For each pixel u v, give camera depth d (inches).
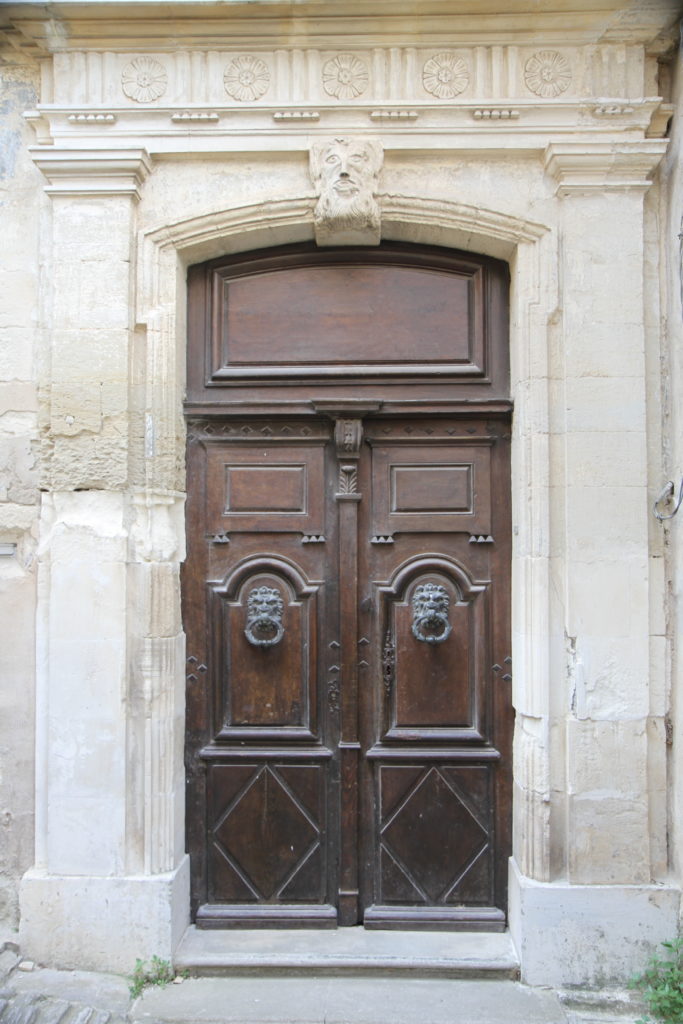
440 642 150.9
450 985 136.5
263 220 146.9
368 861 152.6
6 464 146.4
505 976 137.9
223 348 155.5
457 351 154.2
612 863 138.2
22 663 145.6
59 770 141.0
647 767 140.7
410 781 152.9
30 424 146.9
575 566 141.0
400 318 154.9
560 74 144.7
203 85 146.2
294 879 152.3
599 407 142.3
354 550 153.1
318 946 143.9
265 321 155.4
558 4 139.6
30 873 140.9
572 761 139.0
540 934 136.9
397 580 153.6
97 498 143.3
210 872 152.4
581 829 138.5
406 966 138.4
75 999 130.1
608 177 143.3
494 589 153.0
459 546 154.2
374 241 152.3
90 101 145.9
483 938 146.9
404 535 154.6
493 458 154.3
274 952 141.8
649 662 141.5
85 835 140.3
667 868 140.9
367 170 143.9
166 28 143.6
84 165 143.3
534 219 144.5
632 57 144.4
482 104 142.9
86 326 143.9
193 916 150.8
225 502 154.8
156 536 145.3
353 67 145.9
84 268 144.3
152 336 145.6
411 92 145.3
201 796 152.9
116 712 141.0
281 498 154.9
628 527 141.4
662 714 141.8
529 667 142.3
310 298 155.6
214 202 146.6
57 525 142.3
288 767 153.6
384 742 153.2
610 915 136.6
